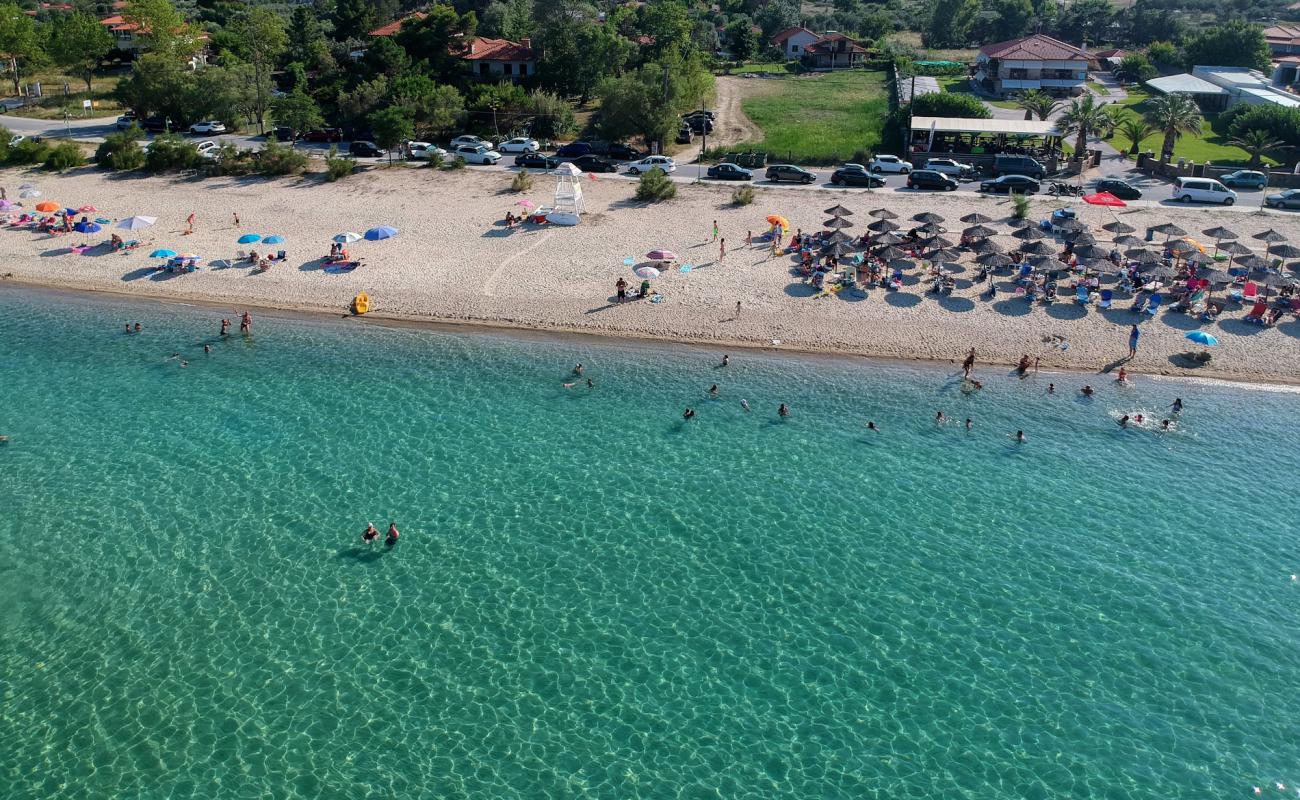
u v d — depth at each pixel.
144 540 30.52
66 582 28.44
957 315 48.47
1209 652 26.19
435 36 101.44
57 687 24.48
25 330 48.19
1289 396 41.28
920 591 28.61
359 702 24.11
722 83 110.44
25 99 103.50
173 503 32.59
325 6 145.75
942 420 39.22
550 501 33.12
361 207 66.62
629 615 27.42
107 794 21.48
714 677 25.14
